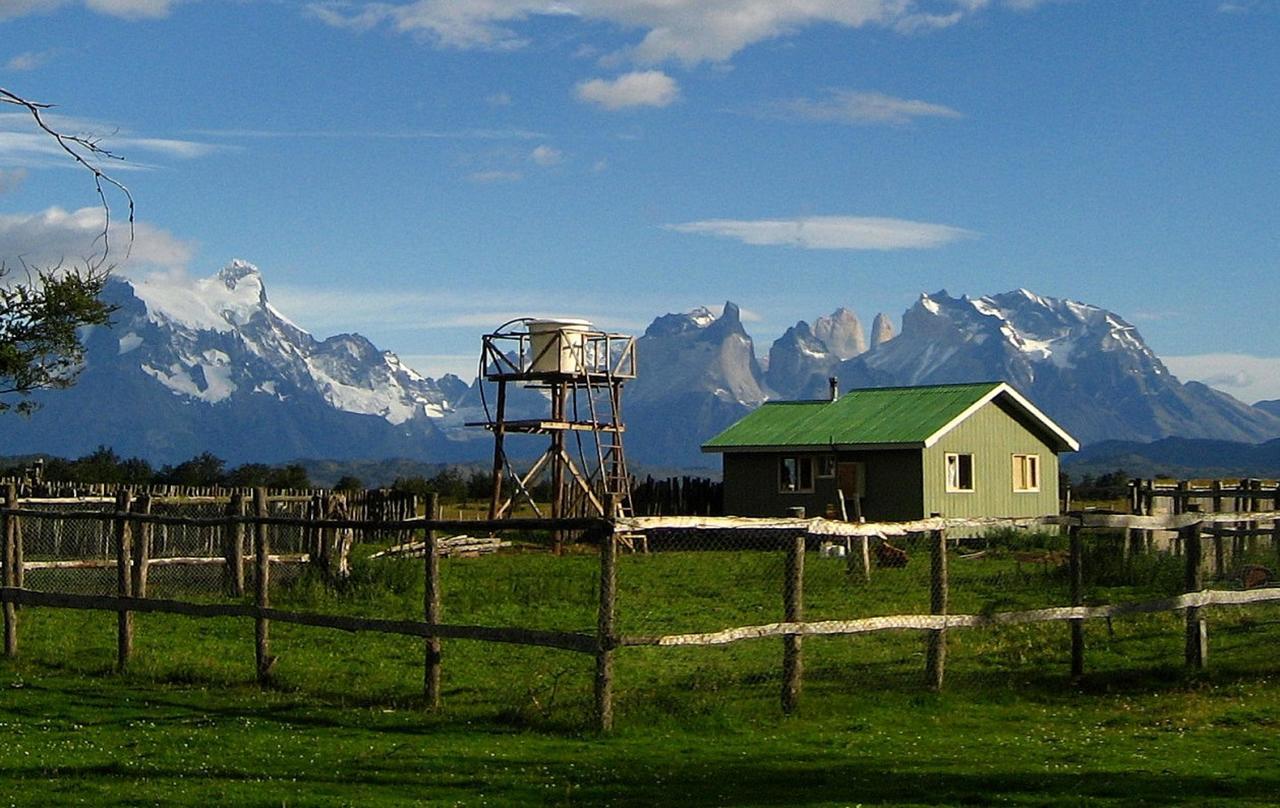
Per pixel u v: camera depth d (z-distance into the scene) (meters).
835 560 36.25
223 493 42.06
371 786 12.73
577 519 15.30
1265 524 32.97
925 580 30.23
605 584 15.14
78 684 17.81
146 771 13.24
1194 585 18.92
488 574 31.80
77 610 24.38
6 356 33.53
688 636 15.38
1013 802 12.12
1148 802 12.07
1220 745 14.59
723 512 51.84
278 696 17.05
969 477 49.59
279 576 28.81
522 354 49.31
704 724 15.41
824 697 16.73
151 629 22.36
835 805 11.98
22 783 12.71
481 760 13.79
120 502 20.52
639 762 13.72
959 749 14.41
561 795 12.39
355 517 36.62
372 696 16.92
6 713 16.02
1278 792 12.44
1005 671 18.53
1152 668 18.66
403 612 24.67
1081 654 18.20
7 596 19.69
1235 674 18.41
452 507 65.44
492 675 18.59
